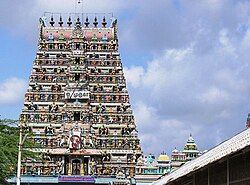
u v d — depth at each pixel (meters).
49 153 175.25
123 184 169.62
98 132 181.50
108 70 188.25
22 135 84.69
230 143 31.69
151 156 182.62
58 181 170.50
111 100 185.38
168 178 42.34
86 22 192.25
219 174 32.34
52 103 183.12
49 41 189.38
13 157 78.62
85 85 183.12
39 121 180.62
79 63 186.38
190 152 176.12
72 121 179.62
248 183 27.81
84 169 176.00
